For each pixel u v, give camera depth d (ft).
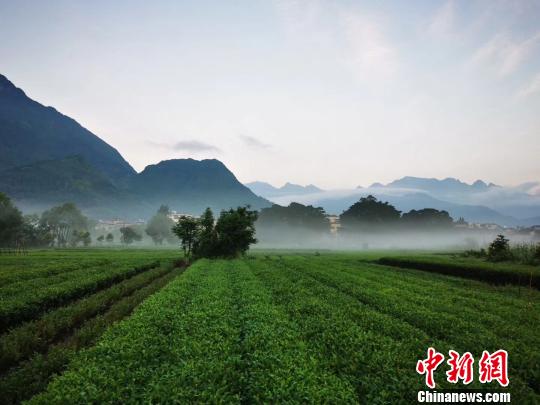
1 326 57.93
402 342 43.19
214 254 207.62
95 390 26.16
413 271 155.94
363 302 73.97
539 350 43.39
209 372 29.84
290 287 84.58
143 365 32.89
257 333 42.78
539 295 95.71
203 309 54.85
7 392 33.99
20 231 420.77
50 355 42.57
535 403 29.73
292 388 27.48
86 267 147.33
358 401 29.17
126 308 70.59
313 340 43.32
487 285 114.93
